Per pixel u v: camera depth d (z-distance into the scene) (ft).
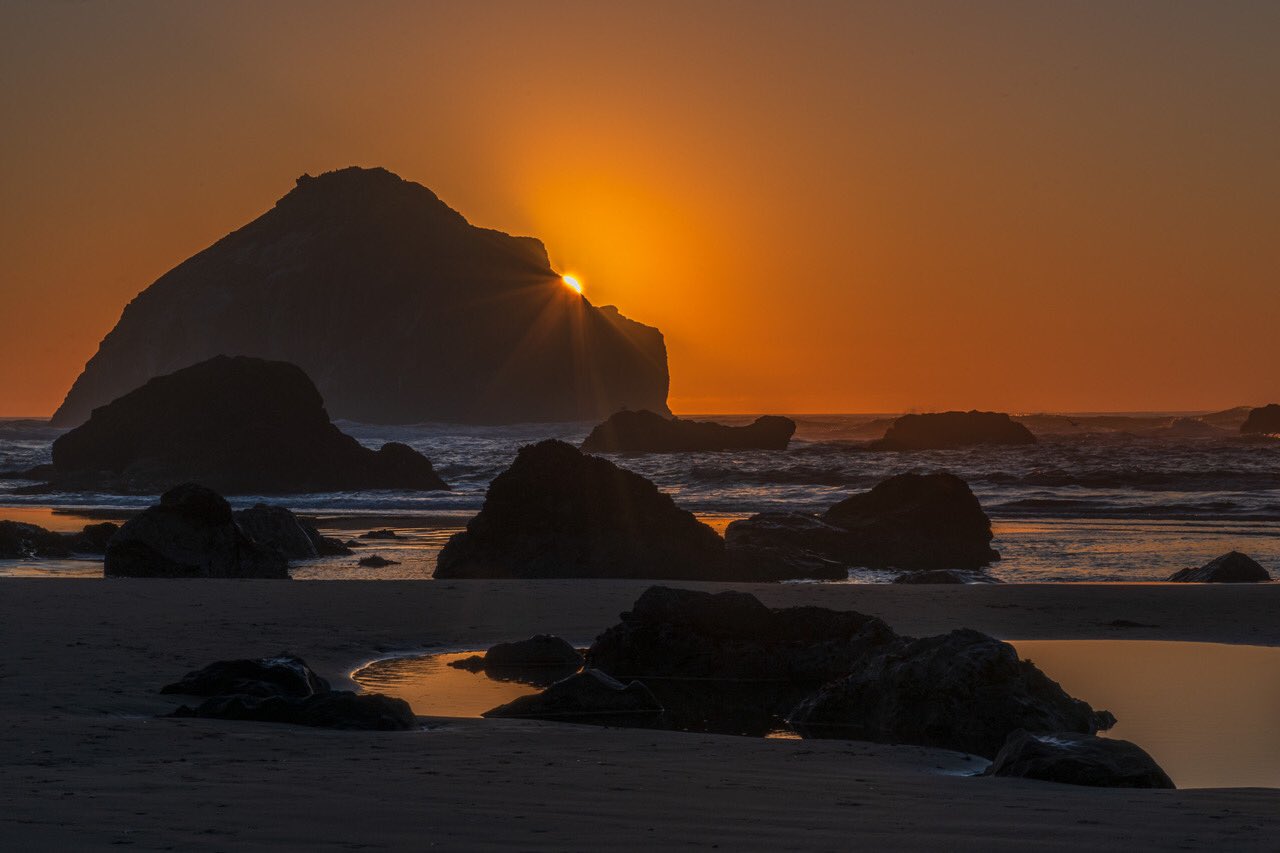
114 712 36.24
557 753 30.78
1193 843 19.76
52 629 53.62
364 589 70.74
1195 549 110.32
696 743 33.99
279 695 37.81
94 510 167.43
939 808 23.31
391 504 178.60
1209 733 38.27
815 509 158.81
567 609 65.00
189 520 87.81
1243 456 255.50
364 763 27.84
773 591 71.41
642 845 19.21
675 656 51.83
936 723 39.78
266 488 205.57
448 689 46.09
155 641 51.67
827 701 42.52
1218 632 58.80
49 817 20.16
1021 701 39.81
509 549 92.27
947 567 99.91
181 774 25.36
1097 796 25.13
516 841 19.31
